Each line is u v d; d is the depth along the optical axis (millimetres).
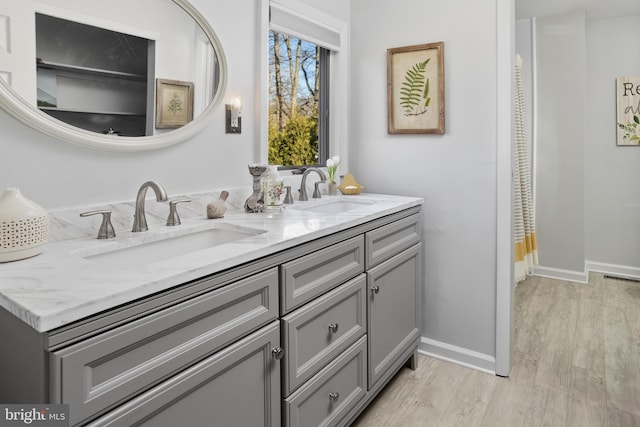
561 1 3318
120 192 1440
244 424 1150
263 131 1957
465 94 2170
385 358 1898
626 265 3869
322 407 1471
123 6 1401
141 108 1466
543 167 3797
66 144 1294
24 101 1174
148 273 931
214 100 1711
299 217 1665
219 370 1048
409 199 2191
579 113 3605
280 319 1270
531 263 3559
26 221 1047
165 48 1529
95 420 792
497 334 2148
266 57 1946
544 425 1750
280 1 2010
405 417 1816
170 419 943
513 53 2064
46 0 1218
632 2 3354
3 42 1137
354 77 2537
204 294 1012
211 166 1754
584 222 3709
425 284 2369
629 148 3770
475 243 2197
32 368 767
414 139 2346
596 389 2008
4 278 896
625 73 3725
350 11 2523
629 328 2709
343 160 2541
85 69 1310
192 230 1479
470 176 2188
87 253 1178
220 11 1737
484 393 1993
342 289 1553
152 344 897
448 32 2195
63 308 730
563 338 2582
